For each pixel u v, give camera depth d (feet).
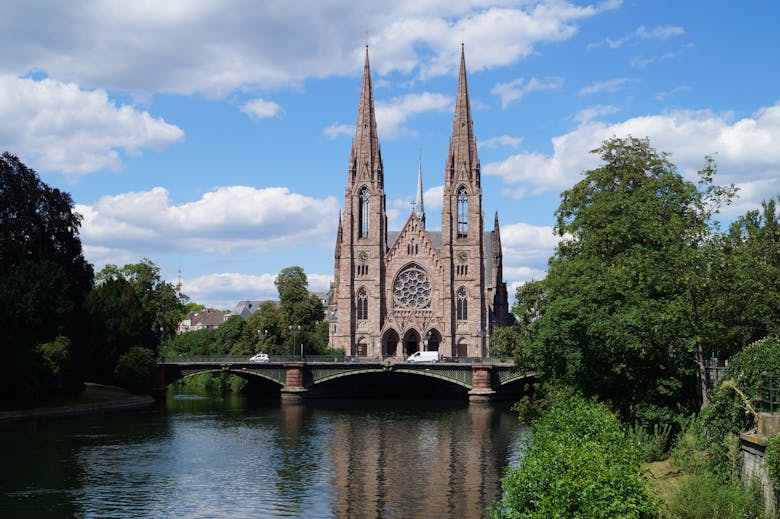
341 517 158.61
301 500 172.45
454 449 241.14
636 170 211.41
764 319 150.30
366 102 599.16
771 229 190.90
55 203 337.11
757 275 152.46
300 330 532.32
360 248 577.43
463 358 445.37
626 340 161.27
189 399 444.96
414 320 570.87
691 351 156.15
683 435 144.36
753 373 119.55
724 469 116.47
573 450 104.17
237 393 510.58
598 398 180.04
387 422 316.81
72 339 344.28
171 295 533.55
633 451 116.78
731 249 149.69
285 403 412.16
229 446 245.24
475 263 579.48
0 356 283.79
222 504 167.73
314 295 568.00
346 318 568.82
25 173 326.44
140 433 270.46
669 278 153.58
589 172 217.56
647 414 167.53
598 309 172.04
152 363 390.83
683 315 150.00
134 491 178.60
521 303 306.14
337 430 289.12
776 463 94.68
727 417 121.90
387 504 169.17
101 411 340.80
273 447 244.42
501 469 207.82
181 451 233.55
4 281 297.53
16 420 297.33
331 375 424.46
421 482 191.21
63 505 164.55
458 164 588.50
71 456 220.84
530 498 103.45
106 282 414.00
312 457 226.17
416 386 515.50
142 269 525.34
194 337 655.35
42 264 310.04
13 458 216.33
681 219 164.76
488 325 578.66
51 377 307.37
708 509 101.35
